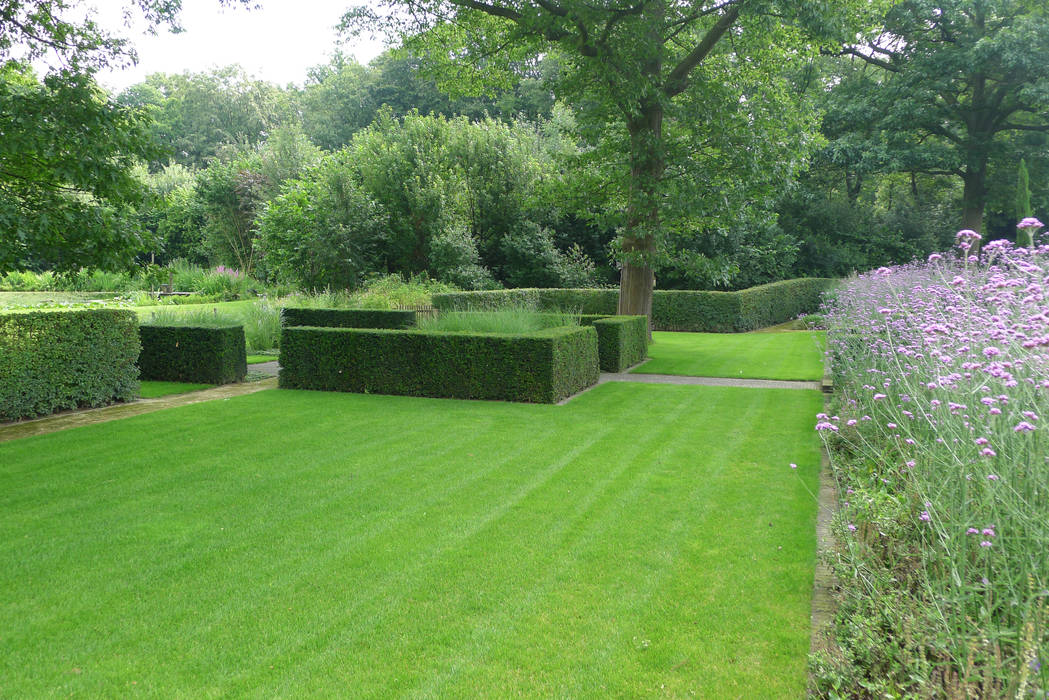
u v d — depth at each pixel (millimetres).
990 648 2539
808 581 3748
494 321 10859
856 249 28266
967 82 25641
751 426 7578
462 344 9500
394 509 4957
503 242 25922
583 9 11117
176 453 6508
